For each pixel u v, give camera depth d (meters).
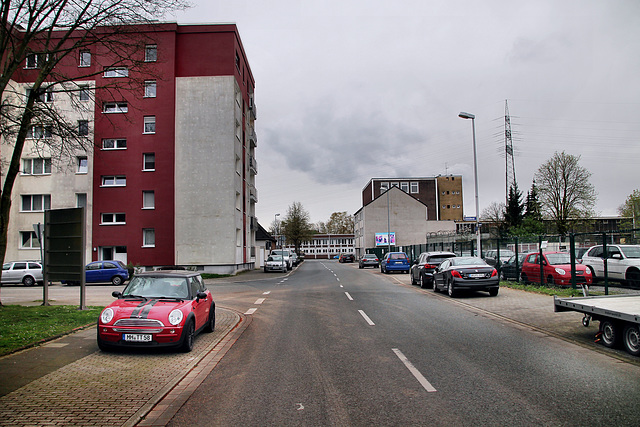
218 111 33.19
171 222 32.53
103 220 32.91
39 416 4.61
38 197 33.00
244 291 20.83
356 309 13.34
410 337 8.84
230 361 7.16
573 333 9.04
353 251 114.81
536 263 18.02
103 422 4.45
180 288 8.73
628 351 7.23
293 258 51.88
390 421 4.39
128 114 32.94
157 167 32.75
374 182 81.88
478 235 23.52
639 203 51.94
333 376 6.10
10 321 10.32
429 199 81.94
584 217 44.50
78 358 7.21
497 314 11.92
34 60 14.34
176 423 4.47
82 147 13.18
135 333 7.43
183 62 33.59
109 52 13.47
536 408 4.68
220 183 32.78
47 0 11.58
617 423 4.23
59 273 13.28
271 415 4.64
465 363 6.68
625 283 13.16
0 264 12.13
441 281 17.64
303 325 10.64
